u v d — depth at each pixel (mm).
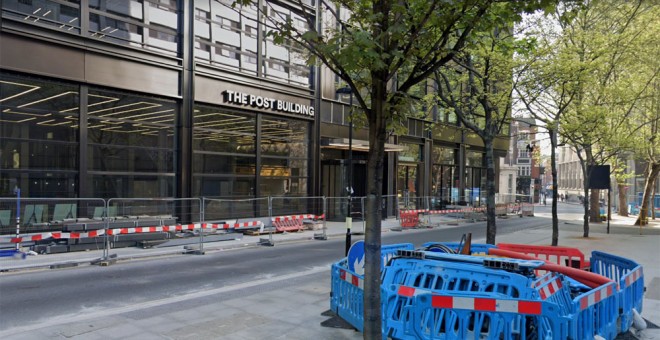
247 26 20766
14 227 13430
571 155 94500
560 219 35594
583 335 5555
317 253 14797
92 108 15703
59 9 14672
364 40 4305
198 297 8719
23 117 14047
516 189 73875
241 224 17344
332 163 25312
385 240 18766
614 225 29531
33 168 14227
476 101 13852
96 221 14367
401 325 6023
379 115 4715
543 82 14531
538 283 6004
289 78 22922
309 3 21750
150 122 17391
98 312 7625
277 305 7953
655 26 19500
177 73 18094
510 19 5359
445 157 35938
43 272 11016
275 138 22406
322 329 6570
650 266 12477
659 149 26641
